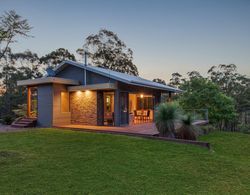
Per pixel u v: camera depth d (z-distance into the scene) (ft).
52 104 42.68
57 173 16.16
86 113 44.73
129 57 107.34
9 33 23.15
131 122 48.06
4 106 87.30
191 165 18.99
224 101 66.03
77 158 20.18
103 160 19.69
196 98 67.10
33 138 29.99
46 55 101.96
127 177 15.70
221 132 53.21
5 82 93.50
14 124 45.96
